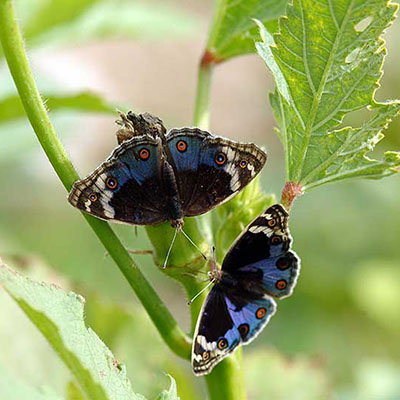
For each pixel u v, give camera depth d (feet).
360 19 1.78
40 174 4.22
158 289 3.92
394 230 3.64
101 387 1.68
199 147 1.81
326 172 1.84
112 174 1.78
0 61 2.29
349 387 2.46
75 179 1.77
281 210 1.79
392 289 3.45
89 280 3.72
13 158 2.34
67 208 4.11
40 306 1.67
